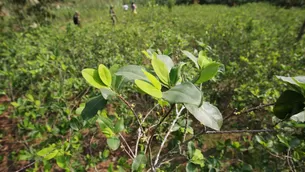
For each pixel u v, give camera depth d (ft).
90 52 14.01
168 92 2.11
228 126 11.09
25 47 14.15
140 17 37.35
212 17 33.50
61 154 4.30
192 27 26.25
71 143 6.03
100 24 23.98
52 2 45.47
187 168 4.14
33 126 6.70
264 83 9.74
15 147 10.36
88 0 55.72
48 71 11.07
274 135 6.61
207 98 10.64
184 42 13.71
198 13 39.83
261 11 42.98
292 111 2.67
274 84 9.94
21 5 33.63
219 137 10.53
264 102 7.80
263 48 14.73
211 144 10.15
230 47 16.19
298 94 2.64
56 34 19.66
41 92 9.57
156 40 16.78
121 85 2.58
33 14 33.73
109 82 2.45
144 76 2.57
